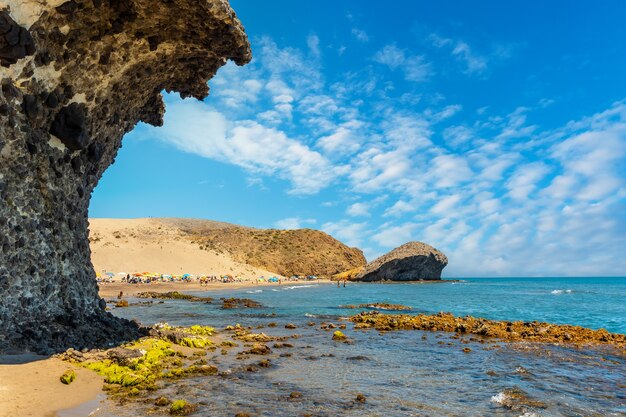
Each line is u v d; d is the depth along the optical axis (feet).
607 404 37.47
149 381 38.32
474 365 52.85
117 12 45.55
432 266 474.90
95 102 51.47
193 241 508.94
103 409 30.78
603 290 347.77
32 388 31.71
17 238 41.34
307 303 169.48
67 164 50.67
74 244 52.37
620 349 63.62
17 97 40.91
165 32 50.70
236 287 311.27
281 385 40.52
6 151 39.99
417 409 35.01
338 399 36.83
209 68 61.98
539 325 88.33
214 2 46.19
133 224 516.73
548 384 44.06
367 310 138.62
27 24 38.68
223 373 43.62
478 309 158.30
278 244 566.77
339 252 591.37
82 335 46.91
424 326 88.89
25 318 41.91
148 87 61.16
